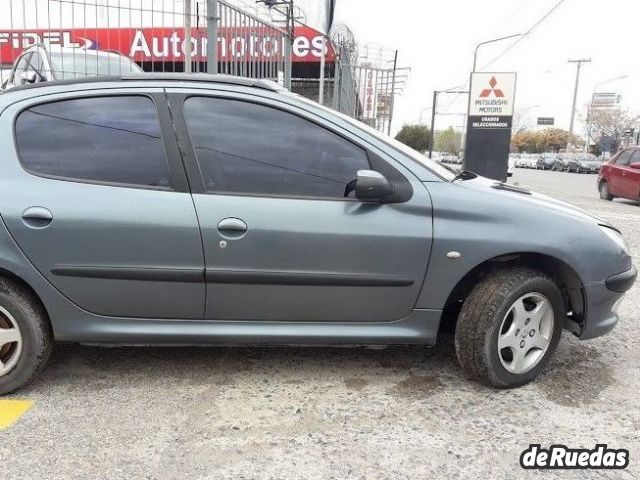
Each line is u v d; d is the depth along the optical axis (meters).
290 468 2.38
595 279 3.07
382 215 2.91
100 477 2.30
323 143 2.97
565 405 2.96
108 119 2.92
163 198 2.83
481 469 2.40
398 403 2.95
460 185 3.06
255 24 7.41
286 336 2.98
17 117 2.92
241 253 2.84
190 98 2.96
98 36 6.46
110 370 3.28
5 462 2.38
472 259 2.93
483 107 11.81
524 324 3.05
